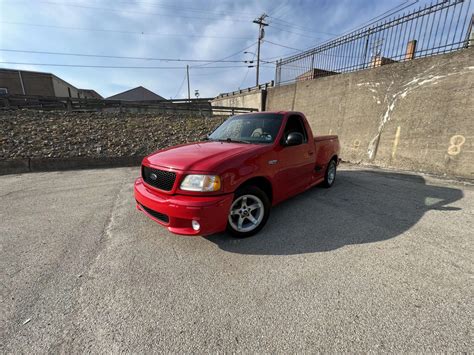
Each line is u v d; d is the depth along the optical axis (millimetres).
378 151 7211
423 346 1469
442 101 5695
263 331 1613
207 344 1526
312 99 10086
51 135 9289
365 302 1847
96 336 1598
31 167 6969
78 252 2664
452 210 3609
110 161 7734
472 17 5480
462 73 5336
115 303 1891
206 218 2406
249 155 2783
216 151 2863
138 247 2746
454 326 1606
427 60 5992
